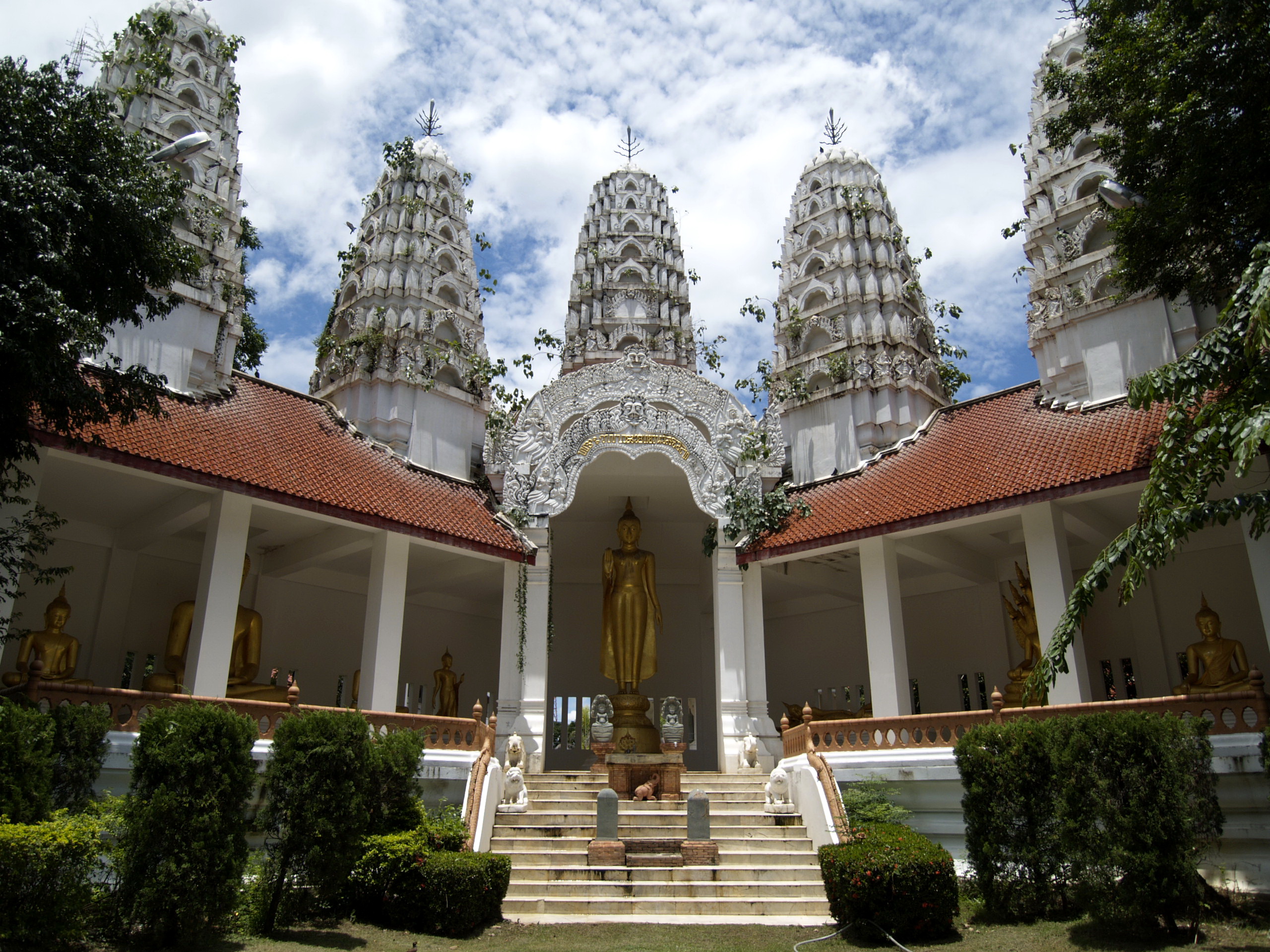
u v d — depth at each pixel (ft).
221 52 80.12
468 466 84.23
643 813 57.31
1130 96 53.36
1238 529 66.90
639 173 105.70
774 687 92.02
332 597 82.02
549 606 74.33
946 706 80.02
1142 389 42.19
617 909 47.03
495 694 91.61
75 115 43.86
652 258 100.48
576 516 90.79
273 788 40.19
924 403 87.76
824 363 88.58
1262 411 36.37
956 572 76.74
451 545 68.59
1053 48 83.25
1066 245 74.02
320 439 70.18
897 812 51.39
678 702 69.41
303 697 78.02
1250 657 64.85
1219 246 52.70
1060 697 58.54
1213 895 39.78
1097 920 38.99
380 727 53.78
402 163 92.38
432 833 46.21
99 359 60.18
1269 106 46.39
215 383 68.13
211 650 57.06
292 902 40.73
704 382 80.74
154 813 34.65
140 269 45.78
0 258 38.47
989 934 40.52
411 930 42.47
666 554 93.15
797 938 42.14
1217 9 47.50
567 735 88.84
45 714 39.50
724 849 53.21
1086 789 39.37
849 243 92.38
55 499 63.98
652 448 77.51
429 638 87.56
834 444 85.40
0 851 30.91
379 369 82.53
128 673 68.95
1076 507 63.93
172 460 55.52
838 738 57.00
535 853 51.98
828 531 69.36
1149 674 69.36
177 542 73.05
